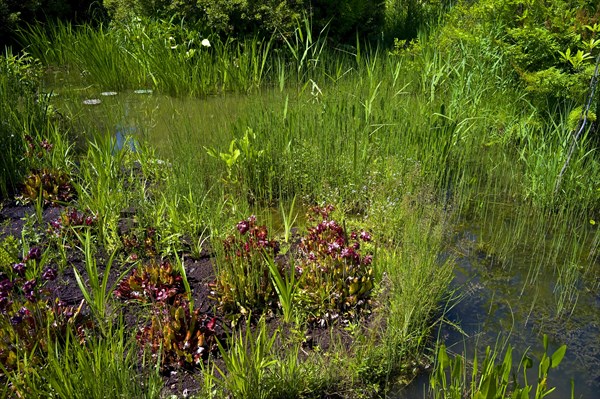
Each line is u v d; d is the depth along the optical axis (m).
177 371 3.54
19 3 10.94
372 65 8.34
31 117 6.51
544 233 5.32
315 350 3.71
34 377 3.20
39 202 4.95
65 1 11.76
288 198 5.85
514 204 5.86
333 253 4.20
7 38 10.73
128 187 5.64
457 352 3.87
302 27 9.84
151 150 6.42
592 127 6.57
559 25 6.63
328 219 5.11
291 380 3.39
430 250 4.59
